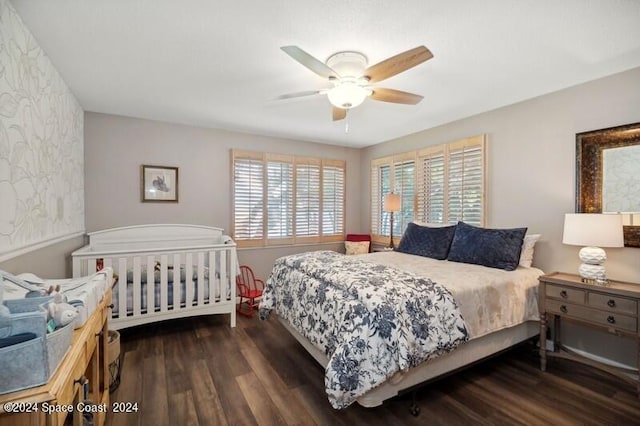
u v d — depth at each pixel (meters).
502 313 2.38
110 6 1.65
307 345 2.48
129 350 2.79
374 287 1.96
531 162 3.05
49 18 1.76
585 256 2.42
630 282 2.38
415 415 1.90
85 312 1.34
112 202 3.57
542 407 1.99
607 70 2.44
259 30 1.88
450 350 1.97
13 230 1.72
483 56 2.20
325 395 2.11
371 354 1.71
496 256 2.82
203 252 3.27
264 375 2.36
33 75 1.97
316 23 1.80
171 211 3.91
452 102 3.15
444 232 3.44
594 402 2.04
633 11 1.70
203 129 4.10
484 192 3.44
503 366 2.54
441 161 3.95
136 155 3.69
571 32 1.90
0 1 1.56
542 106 2.96
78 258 2.67
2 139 1.60
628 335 2.05
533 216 3.04
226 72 2.46
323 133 4.45
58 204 2.50
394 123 3.92
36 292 1.27
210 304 3.30
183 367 2.48
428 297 1.99
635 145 2.38
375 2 1.62
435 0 1.60
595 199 2.59
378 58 2.20
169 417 1.87
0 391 0.82
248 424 1.81
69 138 2.82
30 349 0.85
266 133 4.45
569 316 2.34
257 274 4.52
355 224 5.48
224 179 4.25
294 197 4.80
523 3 1.63
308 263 2.69
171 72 2.46
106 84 2.70
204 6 1.65
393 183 4.73
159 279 3.15
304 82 2.66
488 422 1.84
